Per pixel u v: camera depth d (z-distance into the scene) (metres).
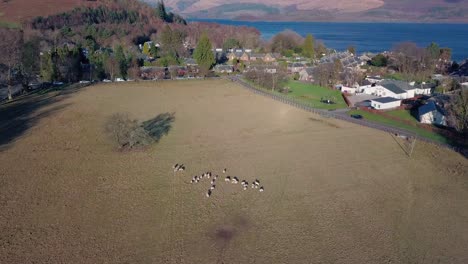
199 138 74.19
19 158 62.09
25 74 111.69
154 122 83.50
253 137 75.25
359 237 43.69
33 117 84.69
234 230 44.72
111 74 131.88
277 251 41.12
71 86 119.81
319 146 70.56
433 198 52.19
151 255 40.03
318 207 49.78
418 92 116.31
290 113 92.75
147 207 48.91
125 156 64.69
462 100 79.19
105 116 86.75
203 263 39.19
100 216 46.56
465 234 44.38
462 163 63.09
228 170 60.19
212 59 153.50
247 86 125.94
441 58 180.50
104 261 38.88
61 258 39.00
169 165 61.50
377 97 109.62
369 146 70.62
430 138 74.94
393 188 54.84
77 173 57.59
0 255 39.00
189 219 46.66
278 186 55.28
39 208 47.75
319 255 40.56
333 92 120.00
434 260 40.00
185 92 115.75
